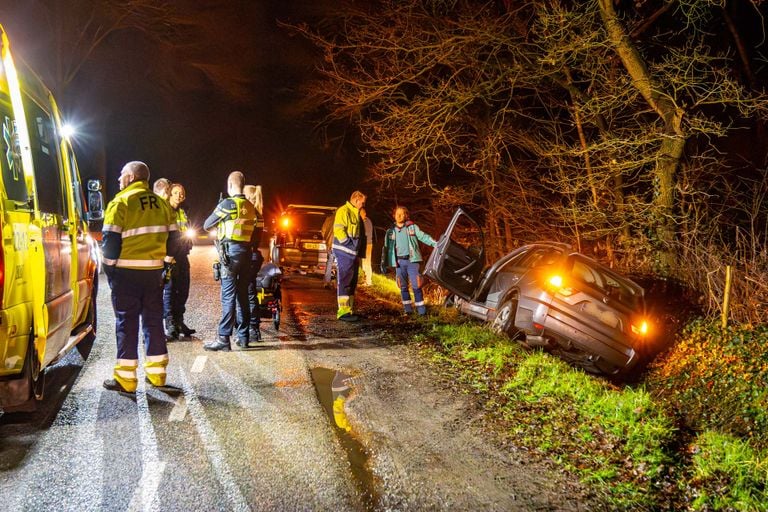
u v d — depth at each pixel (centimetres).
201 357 795
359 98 1463
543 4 1243
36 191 538
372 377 759
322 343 915
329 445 531
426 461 526
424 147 1437
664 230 1175
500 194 1764
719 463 560
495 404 684
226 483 453
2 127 515
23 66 580
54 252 595
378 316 1150
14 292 487
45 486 434
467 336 942
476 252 1131
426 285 1591
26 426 539
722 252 1055
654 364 973
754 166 1496
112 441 516
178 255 881
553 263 926
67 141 750
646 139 1190
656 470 538
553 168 1516
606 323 877
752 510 487
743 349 863
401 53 1522
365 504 442
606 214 1284
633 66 1194
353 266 1085
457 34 1444
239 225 826
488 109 1716
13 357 494
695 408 820
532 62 1386
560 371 786
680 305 1070
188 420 571
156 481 449
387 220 2717
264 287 966
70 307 650
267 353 833
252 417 587
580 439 600
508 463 536
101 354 789
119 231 628
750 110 1205
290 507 426
